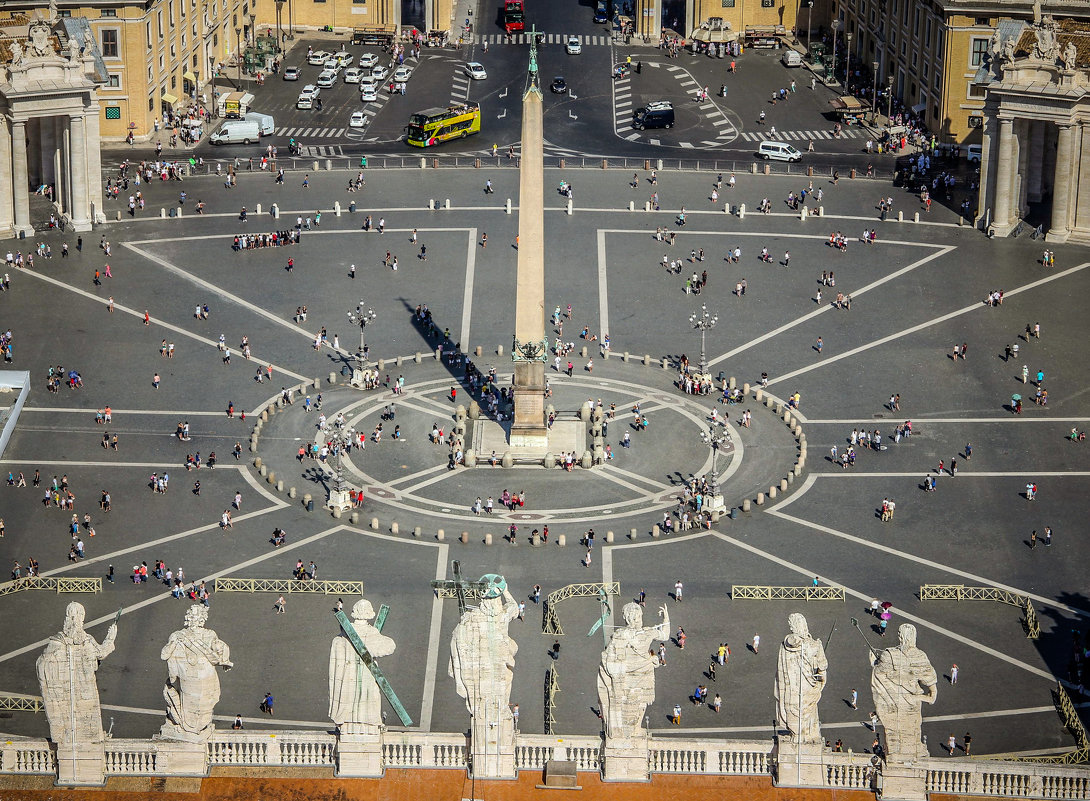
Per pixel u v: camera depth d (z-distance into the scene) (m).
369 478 173.88
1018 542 161.25
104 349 198.38
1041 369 195.00
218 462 176.00
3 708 133.12
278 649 143.12
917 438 181.38
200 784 89.12
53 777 89.62
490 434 182.12
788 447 180.38
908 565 157.50
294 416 185.88
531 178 168.25
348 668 88.38
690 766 90.06
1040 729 132.62
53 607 148.62
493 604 87.38
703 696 136.38
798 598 152.00
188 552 158.75
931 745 130.12
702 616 148.88
